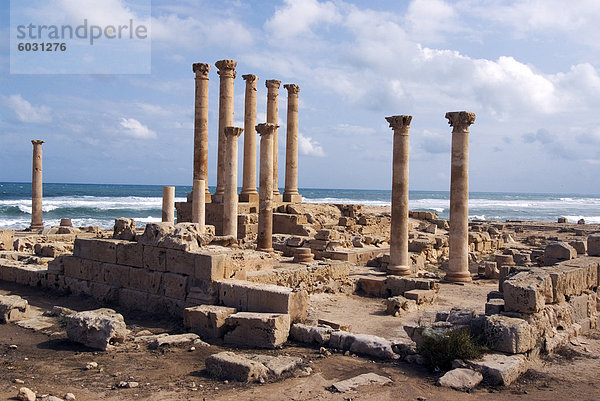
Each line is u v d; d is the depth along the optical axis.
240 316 12.88
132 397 9.19
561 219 67.19
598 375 10.91
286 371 10.54
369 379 10.15
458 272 23.66
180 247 15.89
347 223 35.88
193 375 10.43
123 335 12.59
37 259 22.30
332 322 14.36
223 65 34.19
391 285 20.98
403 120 23.08
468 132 23.33
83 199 119.50
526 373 10.87
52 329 14.07
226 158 26.91
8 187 181.88
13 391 9.28
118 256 17.84
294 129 40.06
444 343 10.89
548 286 13.41
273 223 34.78
